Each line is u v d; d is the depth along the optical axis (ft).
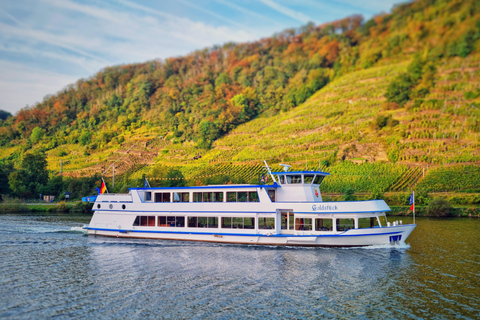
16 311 90.63
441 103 550.36
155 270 123.24
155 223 171.94
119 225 179.01
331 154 481.05
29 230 204.03
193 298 98.99
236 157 550.77
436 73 653.30
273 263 130.11
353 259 135.13
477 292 103.14
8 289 105.40
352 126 561.84
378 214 149.28
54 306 93.71
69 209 340.39
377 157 464.24
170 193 171.94
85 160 638.12
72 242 168.76
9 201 362.74
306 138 557.33
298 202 151.64
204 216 163.43
